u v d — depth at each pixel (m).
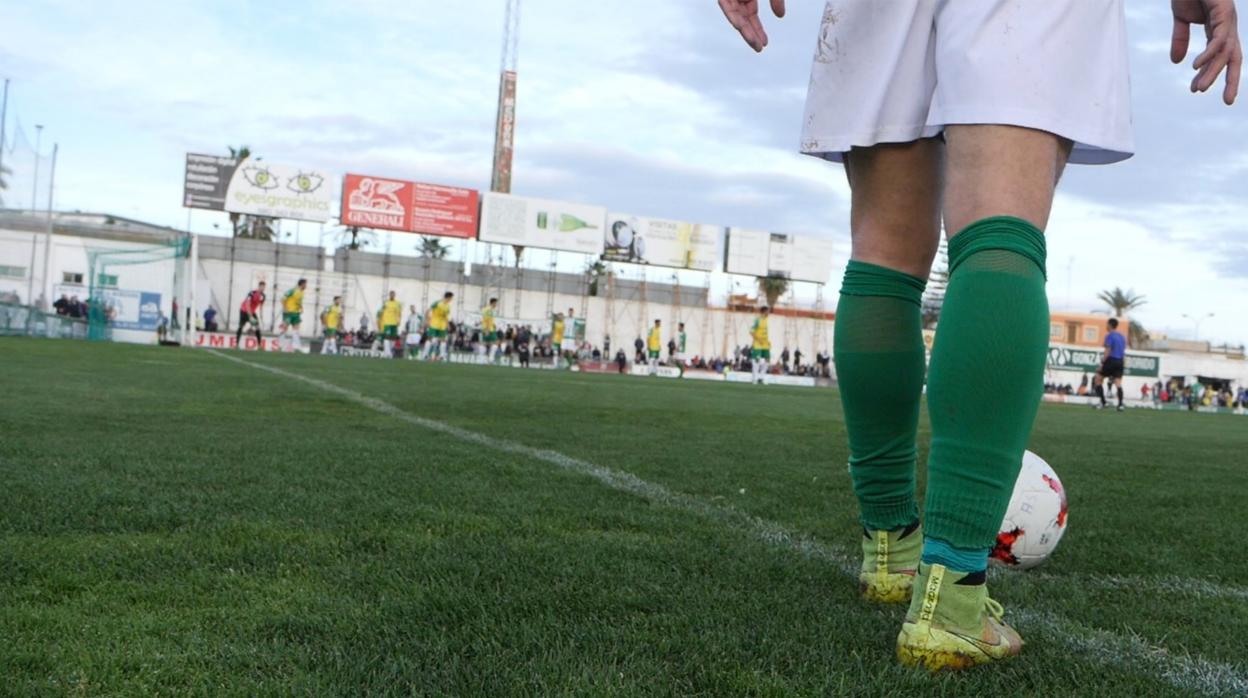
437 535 2.58
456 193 40.25
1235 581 2.54
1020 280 1.53
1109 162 1.79
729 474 4.43
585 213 42.16
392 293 31.97
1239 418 23.22
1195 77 1.85
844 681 1.45
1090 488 4.73
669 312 44.75
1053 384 43.31
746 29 1.91
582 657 1.52
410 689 1.36
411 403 8.45
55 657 1.47
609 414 8.54
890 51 1.71
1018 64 1.56
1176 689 1.55
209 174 37.38
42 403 6.40
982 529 1.56
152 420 5.70
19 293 26.89
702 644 1.62
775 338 46.44
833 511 3.38
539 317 42.78
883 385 1.86
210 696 1.33
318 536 2.48
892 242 1.83
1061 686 1.51
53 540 2.33
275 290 36.47
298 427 5.75
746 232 45.19
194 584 1.96
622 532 2.76
